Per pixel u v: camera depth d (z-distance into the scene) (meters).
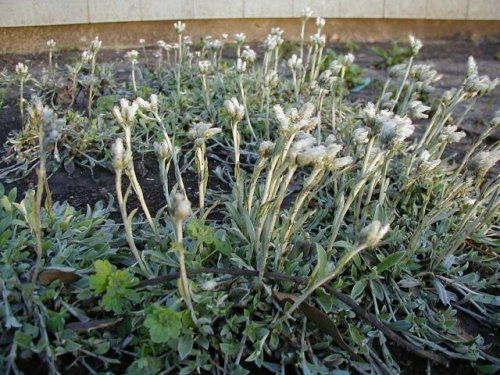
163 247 1.71
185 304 1.47
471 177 2.05
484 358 1.59
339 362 1.50
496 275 1.83
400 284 1.75
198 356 1.42
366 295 1.72
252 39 5.54
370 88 4.02
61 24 4.66
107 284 1.42
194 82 3.28
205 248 1.67
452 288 1.84
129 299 1.48
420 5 6.02
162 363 1.40
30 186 2.28
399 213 2.14
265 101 3.00
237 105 1.73
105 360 1.38
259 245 1.63
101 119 2.65
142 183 2.34
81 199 2.19
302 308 1.50
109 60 4.34
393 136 1.47
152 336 1.32
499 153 1.71
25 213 1.67
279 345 1.51
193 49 4.92
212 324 1.49
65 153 2.46
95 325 1.40
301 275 1.63
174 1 4.99
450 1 6.09
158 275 1.59
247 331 1.47
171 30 5.16
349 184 2.02
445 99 2.23
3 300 1.42
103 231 1.79
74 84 3.00
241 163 2.49
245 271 1.54
